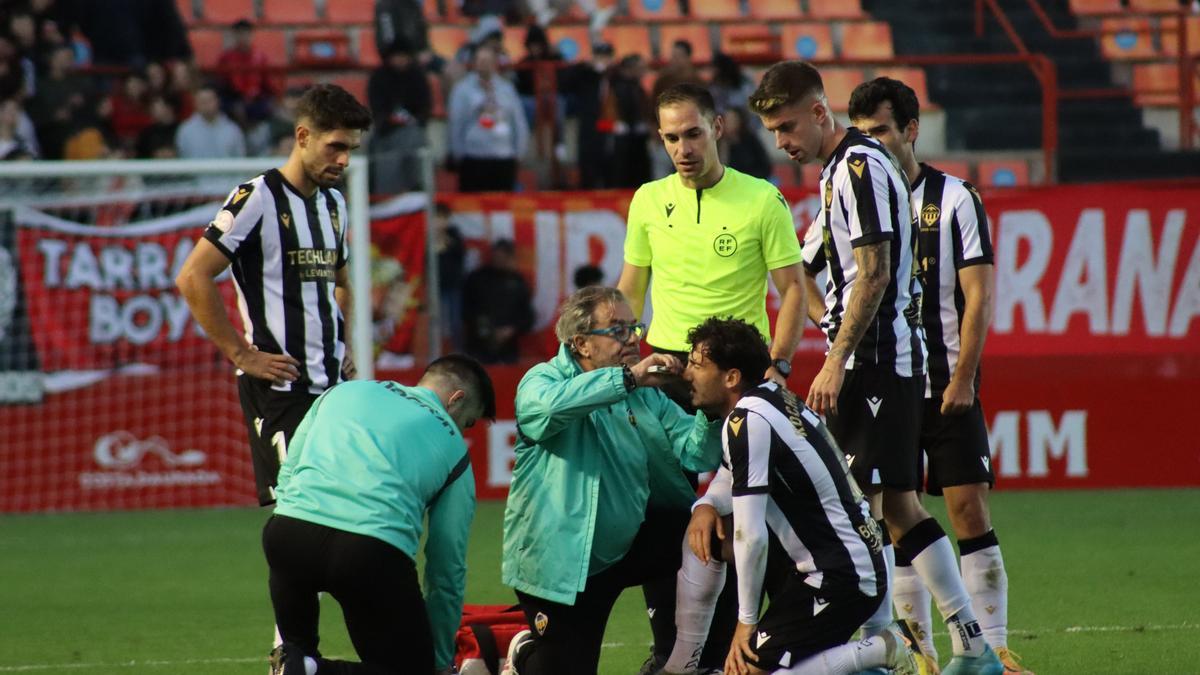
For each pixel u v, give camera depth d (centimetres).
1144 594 2622
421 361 4069
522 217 4144
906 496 1938
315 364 1934
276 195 1917
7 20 5078
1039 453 4028
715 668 1880
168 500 4066
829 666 1642
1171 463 4028
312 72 5462
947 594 1909
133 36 5228
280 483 1730
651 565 1842
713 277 2036
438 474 1695
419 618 1664
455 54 5938
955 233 2011
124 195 4044
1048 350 4041
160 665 2198
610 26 6172
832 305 1920
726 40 6116
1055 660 2116
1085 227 4034
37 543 3478
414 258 4078
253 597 2781
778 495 1655
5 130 4512
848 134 1870
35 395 3984
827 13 6438
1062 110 5816
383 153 4625
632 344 1783
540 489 1770
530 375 1761
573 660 1802
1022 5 6322
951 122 5775
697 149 1988
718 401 1719
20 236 3975
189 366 4075
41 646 2350
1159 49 6325
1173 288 4034
